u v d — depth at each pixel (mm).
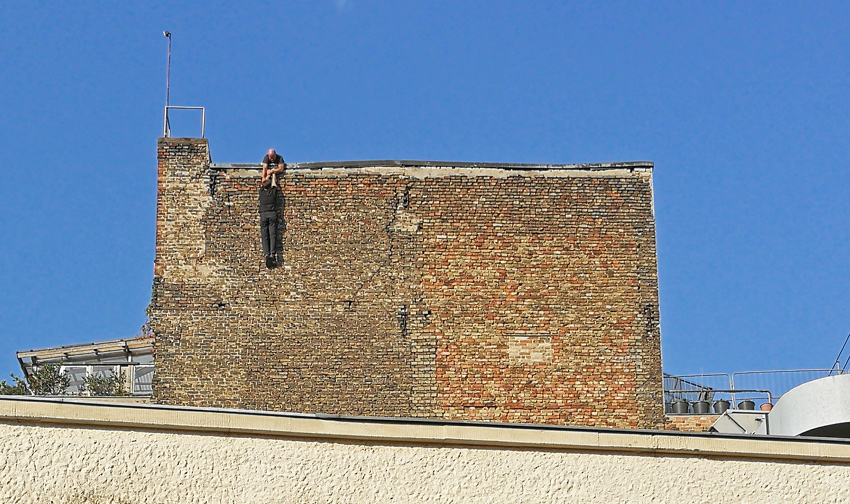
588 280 29250
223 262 28906
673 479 14531
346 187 29391
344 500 13922
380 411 28109
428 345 28578
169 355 28281
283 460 13992
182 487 13750
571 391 28562
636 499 14375
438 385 28375
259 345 28453
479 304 28891
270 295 28750
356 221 29234
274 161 29562
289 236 29109
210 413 14039
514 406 28359
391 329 28641
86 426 13859
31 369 37688
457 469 14242
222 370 28250
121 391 36219
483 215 29391
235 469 13883
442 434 14320
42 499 13539
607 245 29469
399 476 14117
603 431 14562
